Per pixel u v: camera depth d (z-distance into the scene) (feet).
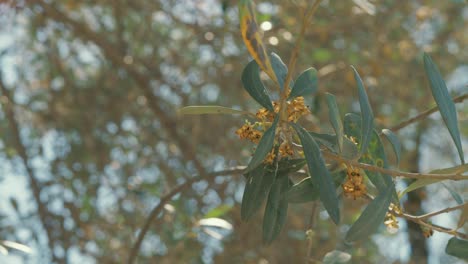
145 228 8.63
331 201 4.65
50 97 16.42
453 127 5.03
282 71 5.28
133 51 16.14
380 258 16.39
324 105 14.47
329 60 15.34
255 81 5.19
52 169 15.96
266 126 5.17
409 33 16.08
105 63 16.24
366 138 4.95
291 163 5.32
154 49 15.70
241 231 14.78
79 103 16.30
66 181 15.69
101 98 16.37
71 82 16.39
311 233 7.14
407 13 15.88
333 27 14.48
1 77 15.33
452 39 17.79
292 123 4.90
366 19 14.80
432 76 5.05
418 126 16.85
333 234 14.21
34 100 16.47
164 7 15.23
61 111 16.24
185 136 15.79
